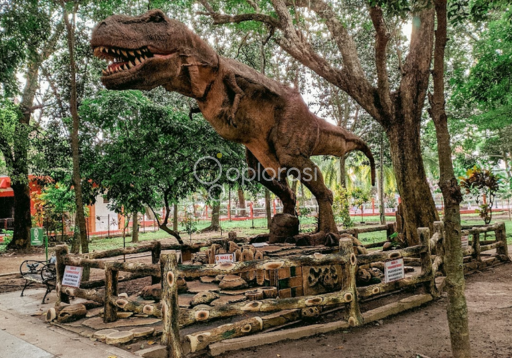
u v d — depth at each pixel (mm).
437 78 3201
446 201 3221
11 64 9258
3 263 12000
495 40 10102
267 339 4102
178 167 9109
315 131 6156
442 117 3199
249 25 10078
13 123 12805
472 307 5301
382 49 7477
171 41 4570
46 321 4945
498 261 8383
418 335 4285
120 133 9219
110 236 19516
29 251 15117
